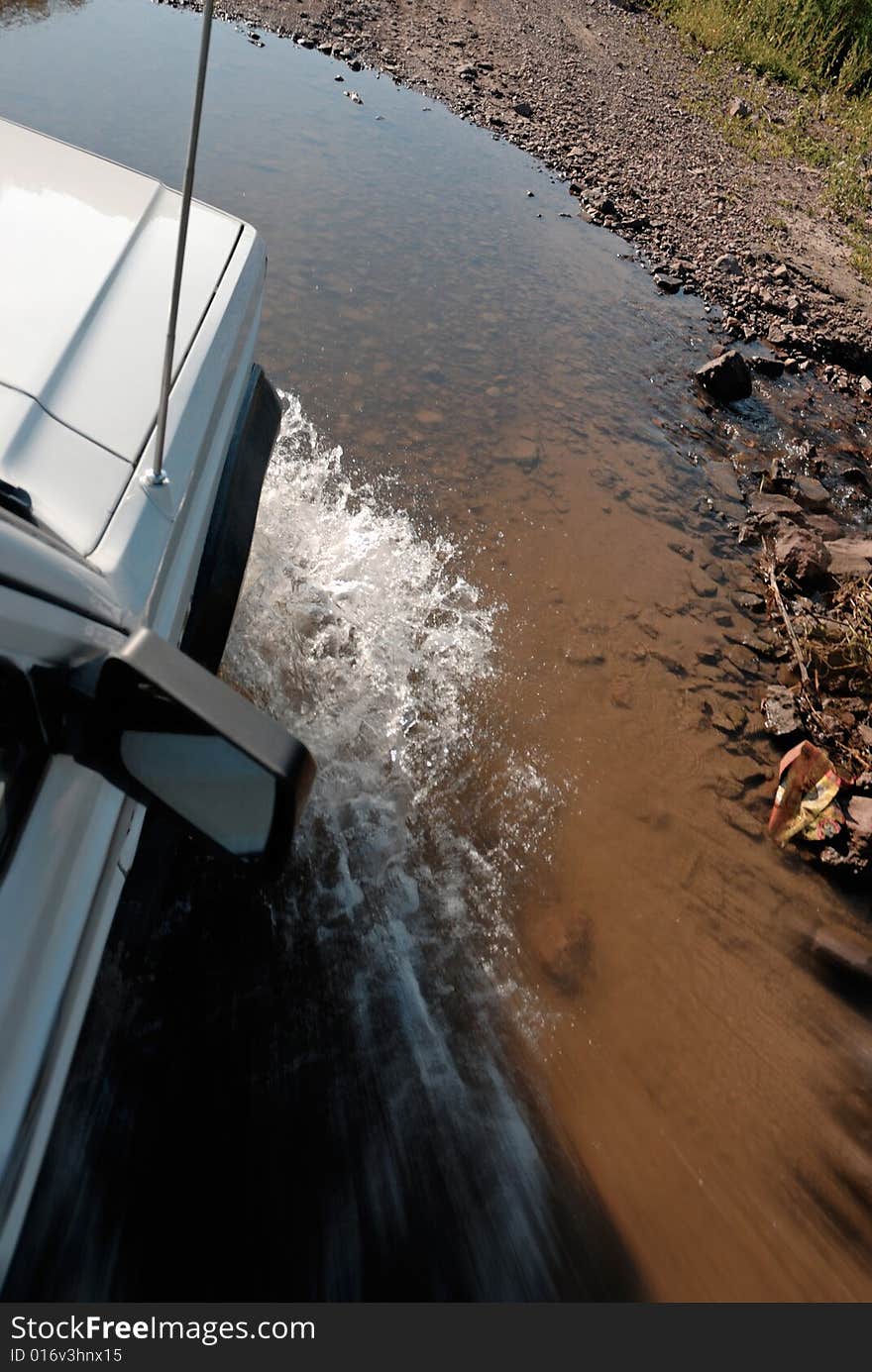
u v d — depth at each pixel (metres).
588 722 3.96
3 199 2.33
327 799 3.40
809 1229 2.70
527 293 6.88
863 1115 3.00
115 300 2.26
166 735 1.29
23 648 1.27
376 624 4.06
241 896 3.01
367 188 7.39
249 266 2.79
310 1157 2.53
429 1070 2.79
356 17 10.53
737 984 3.25
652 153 10.05
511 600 4.40
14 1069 1.37
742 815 3.83
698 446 6.01
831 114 12.73
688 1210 2.67
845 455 6.57
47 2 8.70
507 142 9.10
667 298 7.60
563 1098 2.84
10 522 1.41
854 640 4.68
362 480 4.76
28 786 1.44
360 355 5.62
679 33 13.68
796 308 7.99
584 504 5.11
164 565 2.00
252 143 7.37
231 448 2.77
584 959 3.19
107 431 1.97
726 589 4.92
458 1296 2.38
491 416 5.52
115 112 7.10
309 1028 2.78
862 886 3.70
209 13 1.50
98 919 1.72
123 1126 2.46
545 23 12.36
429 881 3.27
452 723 3.79
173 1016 2.70
